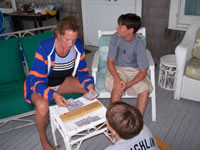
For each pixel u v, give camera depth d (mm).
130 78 2281
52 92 1919
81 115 1834
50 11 4832
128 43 2211
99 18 4703
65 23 1691
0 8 5988
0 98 2168
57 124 1868
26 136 2346
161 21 3939
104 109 1903
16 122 2576
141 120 1209
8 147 2205
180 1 3668
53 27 2904
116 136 1291
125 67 2299
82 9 4816
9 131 2428
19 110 2182
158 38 4102
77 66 2170
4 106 2104
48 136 2334
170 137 2260
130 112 1200
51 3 5215
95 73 2359
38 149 2164
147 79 2268
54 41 1942
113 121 1190
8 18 5270
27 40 2473
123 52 2258
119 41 2258
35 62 1974
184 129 2363
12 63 2449
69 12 5039
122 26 2070
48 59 1965
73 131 1672
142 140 1231
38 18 4812
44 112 1918
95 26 4848
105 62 2658
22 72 2562
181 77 2723
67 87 2193
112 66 2264
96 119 1779
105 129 1880
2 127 2496
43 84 1970
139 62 2162
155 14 3953
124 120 1165
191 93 2754
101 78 2412
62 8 5082
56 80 2176
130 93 2230
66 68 2105
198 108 2707
